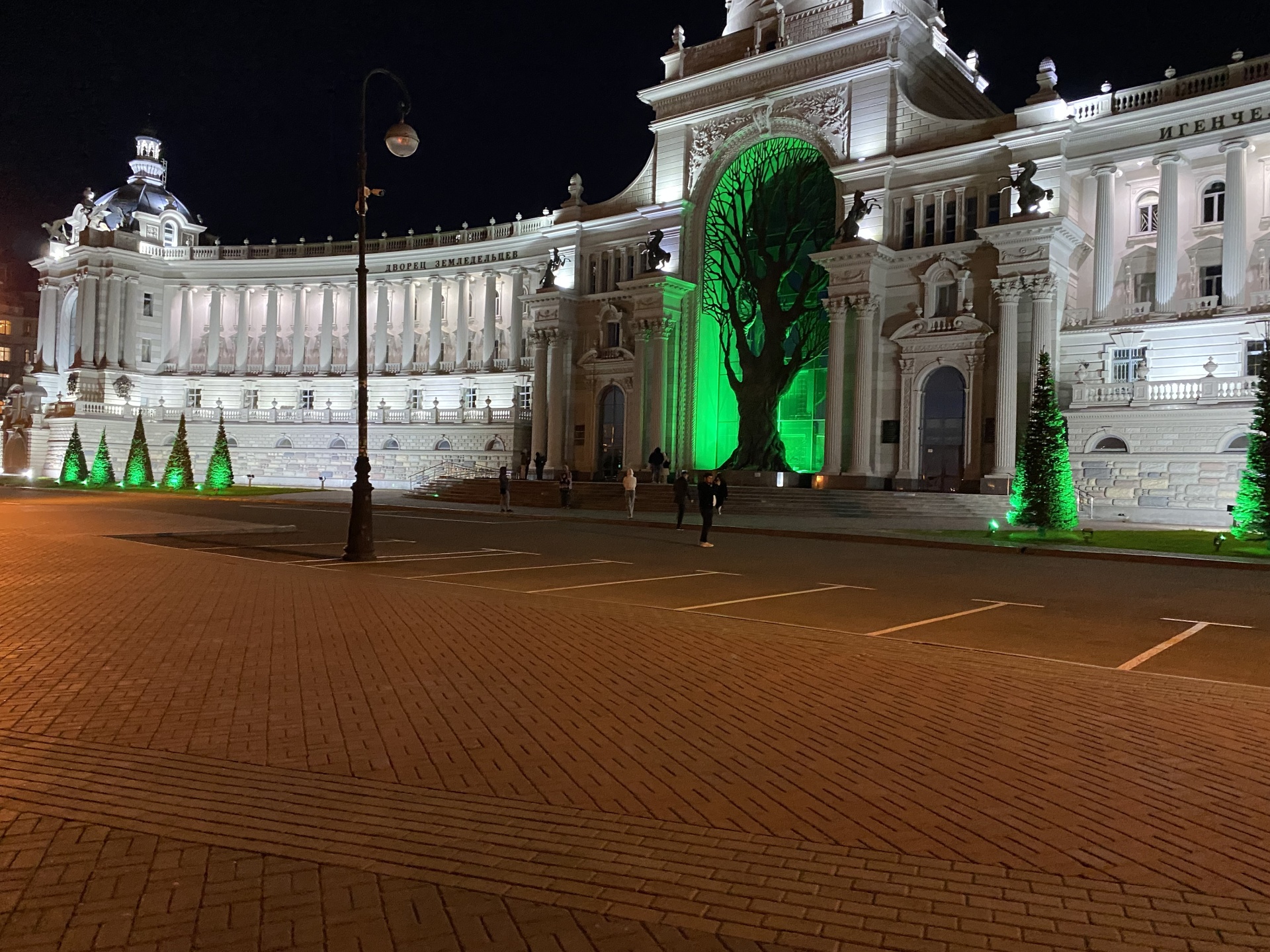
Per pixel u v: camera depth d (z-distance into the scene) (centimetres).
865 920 443
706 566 2128
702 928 432
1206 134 4038
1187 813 589
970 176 4684
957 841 539
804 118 5341
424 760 665
